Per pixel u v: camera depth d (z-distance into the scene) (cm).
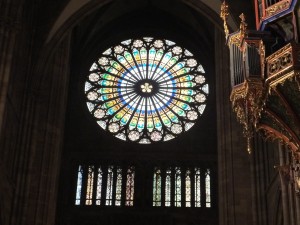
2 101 2706
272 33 2236
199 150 4484
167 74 4834
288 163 2658
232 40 2369
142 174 4378
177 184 4353
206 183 4356
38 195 3581
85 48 4866
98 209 4222
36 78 3547
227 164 3800
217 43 4244
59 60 4003
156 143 4512
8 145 3161
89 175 4366
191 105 4694
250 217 3591
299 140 2086
